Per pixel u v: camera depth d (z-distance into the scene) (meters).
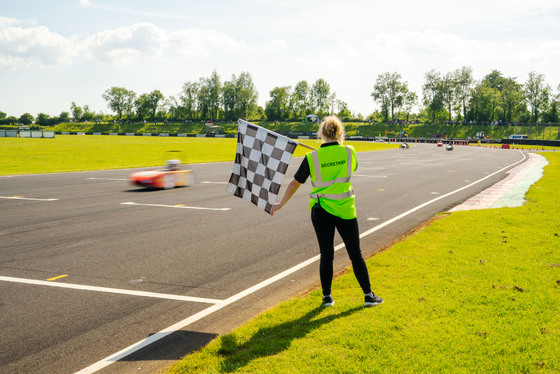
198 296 4.43
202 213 9.00
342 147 3.72
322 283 3.87
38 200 10.62
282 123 131.38
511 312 3.61
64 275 5.04
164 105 144.25
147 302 4.25
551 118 113.06
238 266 5.43
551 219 7.59
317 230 3.82
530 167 21.95
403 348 3.02
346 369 2.76
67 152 31.23
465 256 5.32
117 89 142.50
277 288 4.66
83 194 11.70
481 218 7.86
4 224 7.84
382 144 68.12
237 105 140.25
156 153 31.56
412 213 9.04
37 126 134.62
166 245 6.41
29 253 5.95
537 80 111.75
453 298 3.93
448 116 123.88
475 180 15.74
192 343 3.40
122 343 3.40
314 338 3.21
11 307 4.09
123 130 126.38
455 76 115.62
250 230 7.43
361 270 3.80
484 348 3.00
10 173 17.09
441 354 2.93
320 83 140.00
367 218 8.52
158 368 3.02
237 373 2.78
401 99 124.50
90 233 7.17
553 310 3.64
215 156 29.14
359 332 3.27
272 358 2.94
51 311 4.01
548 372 2.71
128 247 6.30
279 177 3.92
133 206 9.84
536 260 5.09
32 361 3.12
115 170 18.70
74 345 3.36
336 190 3.71
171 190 12.62
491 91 113.88
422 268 4.88
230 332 3.49
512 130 99.75
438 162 26.73
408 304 3.81
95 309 4.07
